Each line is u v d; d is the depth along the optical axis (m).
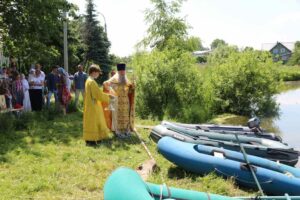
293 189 6.23
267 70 19.14
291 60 84.25
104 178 6.71
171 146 7.14
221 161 6.69
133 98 10.13
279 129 14.82
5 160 7.57
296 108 20.97
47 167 7.09
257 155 7.91
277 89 19.77
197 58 18.41
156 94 15.62
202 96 16.45
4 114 11.27
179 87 15.75
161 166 7.59
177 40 20.38
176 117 14.83
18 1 15.33
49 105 14.32
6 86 12.12
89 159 7.87
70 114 13.83
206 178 6.55
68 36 29.84
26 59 17.69
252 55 19.39
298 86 38.78
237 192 6.34
